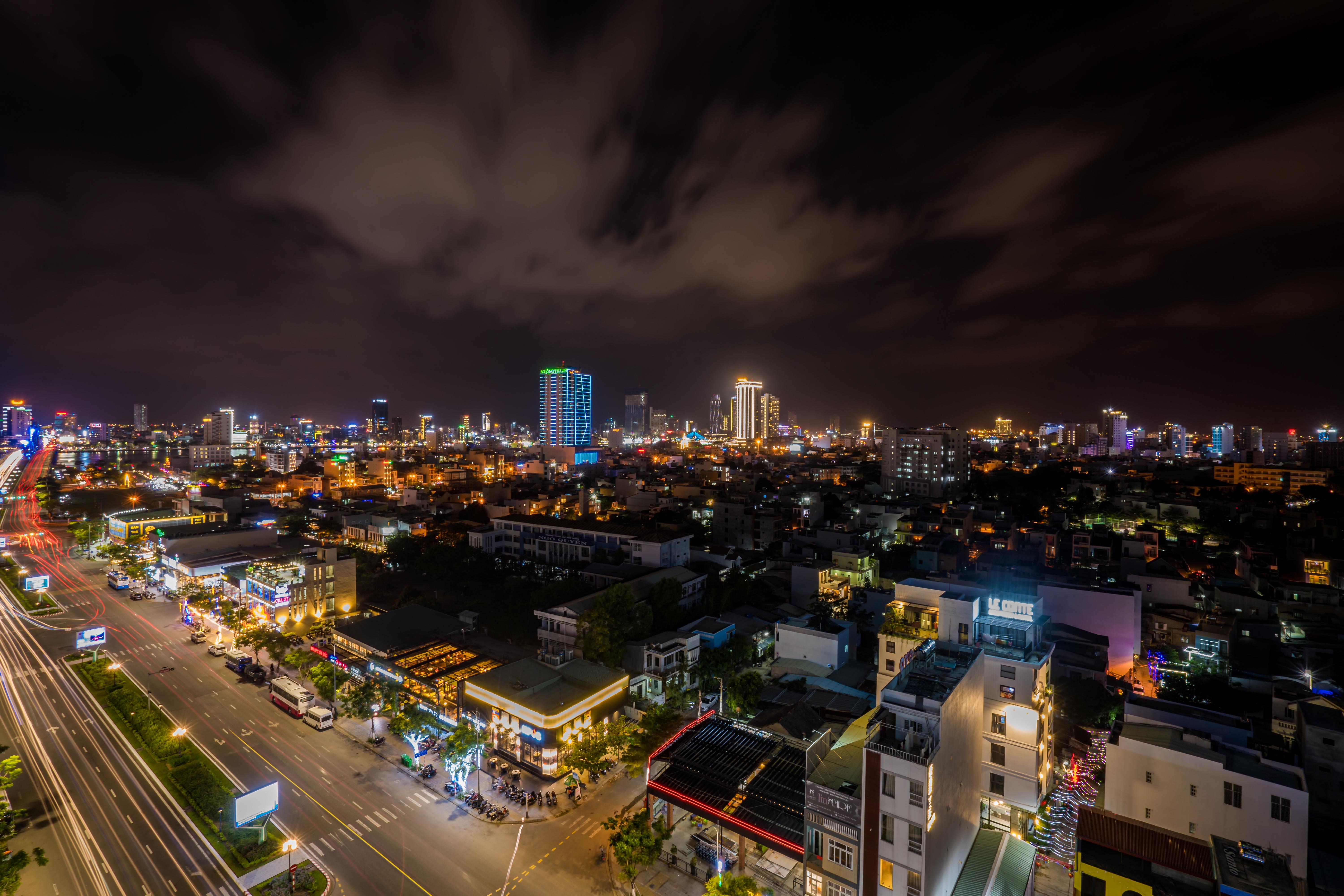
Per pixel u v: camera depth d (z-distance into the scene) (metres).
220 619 129.50
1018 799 66.06
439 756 84.31
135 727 90.94
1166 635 109.62
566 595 126.62
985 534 184.38
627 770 81.12
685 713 92.88
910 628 81.31
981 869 59.12
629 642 107.56
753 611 126.94
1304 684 86.94
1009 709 66.88
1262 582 126.50
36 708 98.44
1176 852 53.22
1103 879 53.22
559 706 82.06
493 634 125.88
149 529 199.25
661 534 164.62
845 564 142.00
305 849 66.06
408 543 187.38
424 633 114.94
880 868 51.16
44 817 71.44
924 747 50.06
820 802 55.88
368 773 80.62
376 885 60.78
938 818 51.44
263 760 83.12
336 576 141.88
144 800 74.56
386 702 92.94
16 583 168.12
